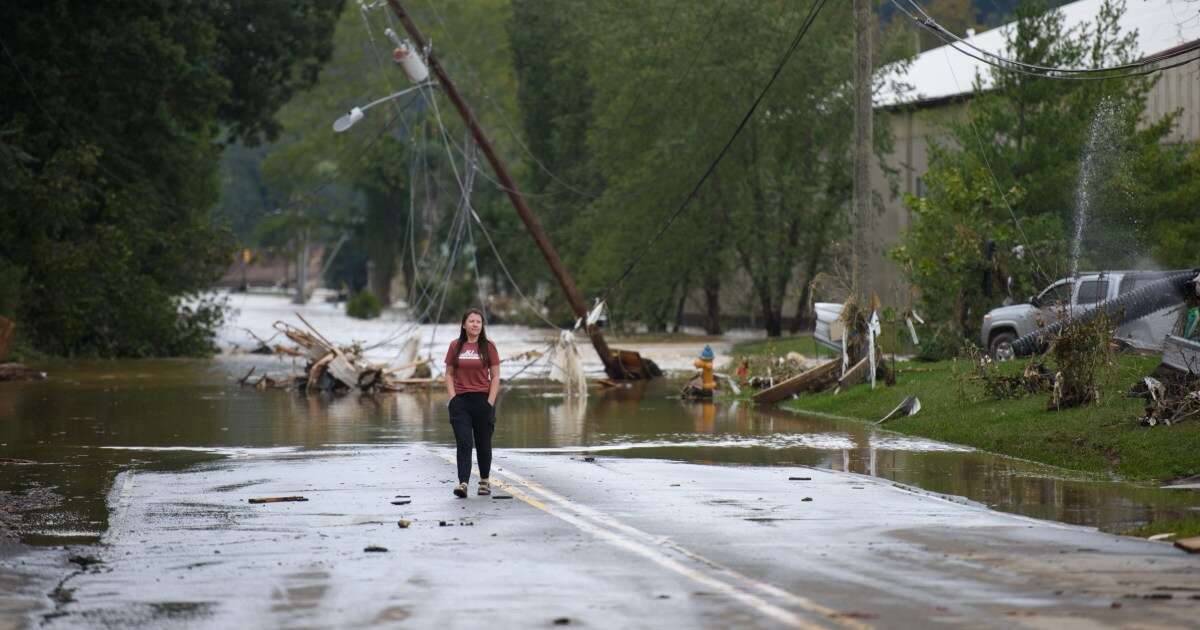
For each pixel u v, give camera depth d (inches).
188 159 5418.3
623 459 1745.8
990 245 3147.1
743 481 1517.0
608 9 6476.4
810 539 1130.0
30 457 1793.8
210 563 1049.5
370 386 3144.7
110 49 4616.1
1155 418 1674.5
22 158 4256.9
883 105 5231.3
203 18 5339.6
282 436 2071.9
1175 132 3602.4
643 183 5876.0
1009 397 2069.4
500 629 824.3
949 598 895.1
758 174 5669.3
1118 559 1027.3
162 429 2192.4
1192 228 3189.0
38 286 4569.4
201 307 5206.7
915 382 2433.6
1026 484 1489.9
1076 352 1882.4
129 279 4808.1
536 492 1433.3
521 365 4136.3
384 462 1711.4
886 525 1202.6
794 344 4603.8
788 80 5477.4
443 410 2593.5
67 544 1154.0
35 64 4488.2
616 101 6033.5
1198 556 1038.4
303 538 1158.3
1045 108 3617.1
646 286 5969.5
